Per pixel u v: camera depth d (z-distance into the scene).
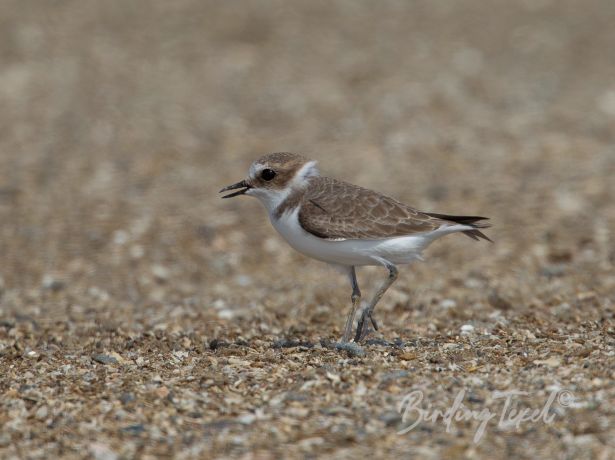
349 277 10.16
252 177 10.02
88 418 7.81
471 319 11.35
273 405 7.98
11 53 26.92
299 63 26.47
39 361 9.70
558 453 6.89
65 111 22.89
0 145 20.64
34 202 17.56
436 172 18.45
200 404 8.08
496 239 15.20
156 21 30.03
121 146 20.72
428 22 29.91
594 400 7.69
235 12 30.81
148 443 7.33
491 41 27.98
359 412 7.77
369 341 10.05
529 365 8.67
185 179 18.78
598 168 18.03
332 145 20.38
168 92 24.42
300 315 12.15
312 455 7.04
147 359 9.67
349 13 30.86
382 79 24.94
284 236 10.02
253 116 22.62
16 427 7.64
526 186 17.41
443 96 23.41
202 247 15.59
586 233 15.05
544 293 12.58
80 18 30.11
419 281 13.65
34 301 13.23
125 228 16.34
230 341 10.58
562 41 27.69
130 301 13.33
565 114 21.67
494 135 20.56
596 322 10.53
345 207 9.62
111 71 25.89
